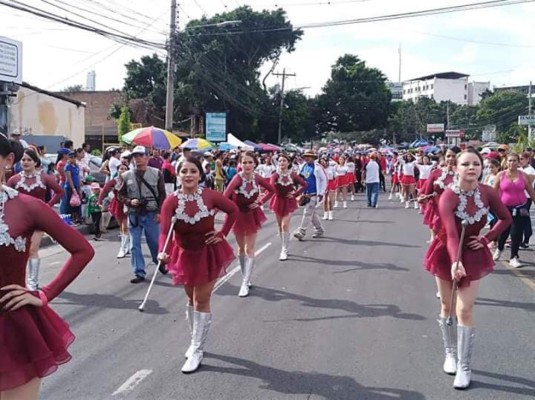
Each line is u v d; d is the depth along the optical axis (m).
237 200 8.41
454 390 5.10
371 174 22.44
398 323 7.02
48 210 3.20
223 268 5.76
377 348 6.14
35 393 3.19
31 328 3.09
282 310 7.61
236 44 44.88
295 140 61.28
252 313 7.47
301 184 11.23
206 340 6.39
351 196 26.95
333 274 9.84
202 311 5.72
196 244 5.60
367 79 64.62
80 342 6.38
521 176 10.27
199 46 43.34
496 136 79.44
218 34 42.66
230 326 6.91
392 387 5.16
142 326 6.96
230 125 47.66
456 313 5.38
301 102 56.00
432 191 9.32
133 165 9.90
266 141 54.06
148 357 5.92
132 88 45.59
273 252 12.03
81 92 51.28
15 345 3.05
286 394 5.01
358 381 5.29
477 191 5.12
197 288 5.68
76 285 9.05
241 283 9.14
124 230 11.47
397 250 12.29
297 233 13.66
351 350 6.09
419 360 5.80
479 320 7.20
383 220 18.06
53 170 14.37
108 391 5.09
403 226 16.52
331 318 7.24
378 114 64.88
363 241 13.58
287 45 47.31
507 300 8.17
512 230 10.44
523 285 9.07
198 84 42.53
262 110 50.47
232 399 4.91
